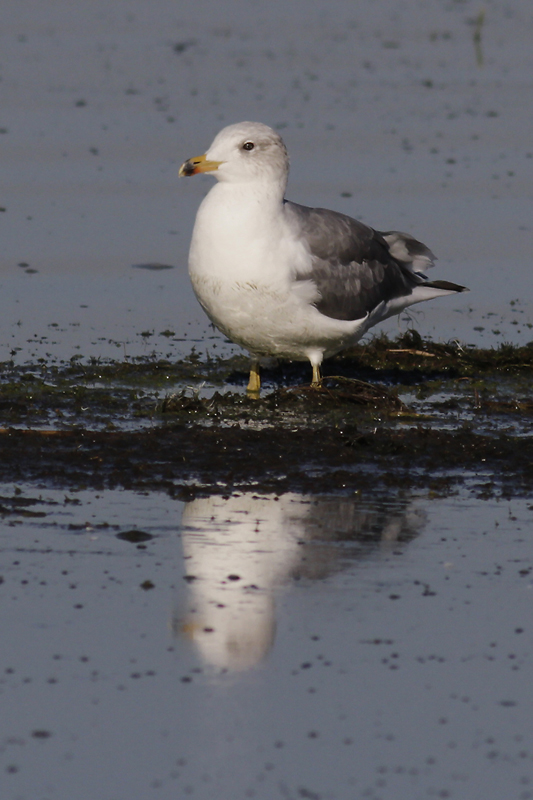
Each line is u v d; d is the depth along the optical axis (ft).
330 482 38.58
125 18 136.98
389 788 23.36
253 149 45.55
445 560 32.89
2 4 140.97
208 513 35.76
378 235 50.85
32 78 106.42
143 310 60.18
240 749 24.39
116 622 29.07
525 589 31.24
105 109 96.63
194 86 105.70
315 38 129.39
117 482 38.14
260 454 40.91
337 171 82.07
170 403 46.26
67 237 69.15
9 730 24.88
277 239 45.78
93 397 47.50
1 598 30.12
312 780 23.53
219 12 142.31
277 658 27.66
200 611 29.68
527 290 64.18
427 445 42.06
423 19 141.38
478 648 28.32
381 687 26.63
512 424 46.09
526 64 119.65
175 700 25.94
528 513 36.45
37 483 37.81
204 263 46.19
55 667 27.09
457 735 25.05
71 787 23.24
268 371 53.06
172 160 84.12
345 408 47.24
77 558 32.50
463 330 59.11
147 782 23.39
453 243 69.36
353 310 48.24
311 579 31.50
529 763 24.21
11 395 47.14
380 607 30.09
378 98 103.91
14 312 58.65
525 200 77.41
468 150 88.69
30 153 84.28
